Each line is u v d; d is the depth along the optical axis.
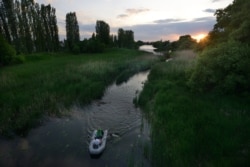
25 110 14.48
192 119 11.66
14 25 48.00
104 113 15.76
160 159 9.29
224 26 19.27
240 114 11.46
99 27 84.94
